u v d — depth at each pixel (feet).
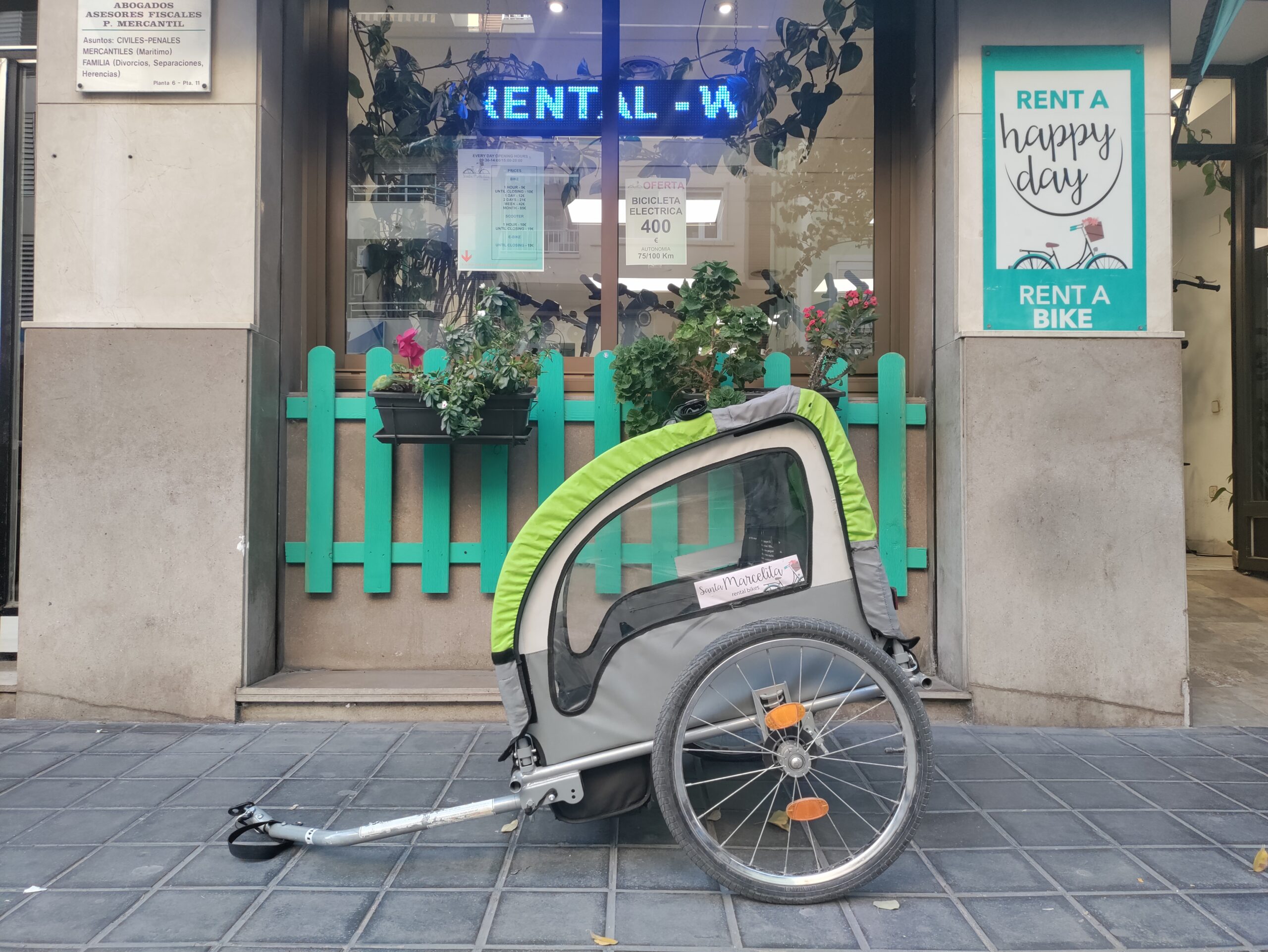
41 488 12.34
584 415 13.42
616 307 15.03
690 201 15.16
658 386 11.80
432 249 15.01
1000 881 7.57
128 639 12.26
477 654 13.43
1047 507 12.20
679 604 7.73
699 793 9.42
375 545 13.28
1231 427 25.35
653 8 15.21
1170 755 10.90
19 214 14.11
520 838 8.46
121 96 12.64
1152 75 12.48
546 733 7.60
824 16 15.03
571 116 15.16
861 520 7.72
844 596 7.75
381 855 8.07
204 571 12.26
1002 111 12.52
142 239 12.57
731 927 6.79
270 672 13.10
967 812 9.09
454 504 13.46
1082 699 12.11
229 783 9.87
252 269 12.56
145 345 12.38
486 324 12.12
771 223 15.15
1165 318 12.39
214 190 12.59
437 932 6.70
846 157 14.99
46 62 12.61
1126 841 8.39
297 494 13.55
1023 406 12.26
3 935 6.63
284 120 13.71
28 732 11.76
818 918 6.95
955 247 12.53
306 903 7.15
